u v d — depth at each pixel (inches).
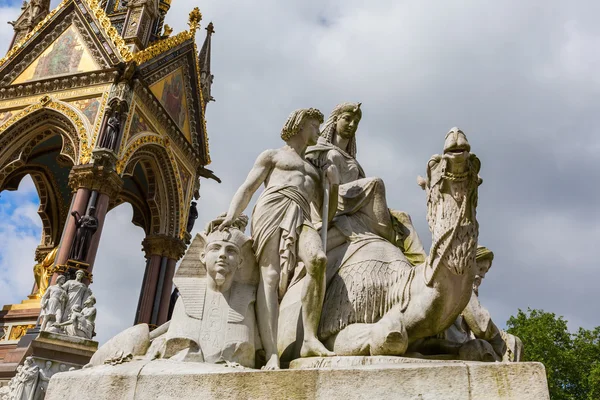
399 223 210.7
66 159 1140.5
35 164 1268.5
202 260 175.9
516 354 171.2
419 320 156.0
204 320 165.3
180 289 171.9
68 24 1198.3
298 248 175.8
